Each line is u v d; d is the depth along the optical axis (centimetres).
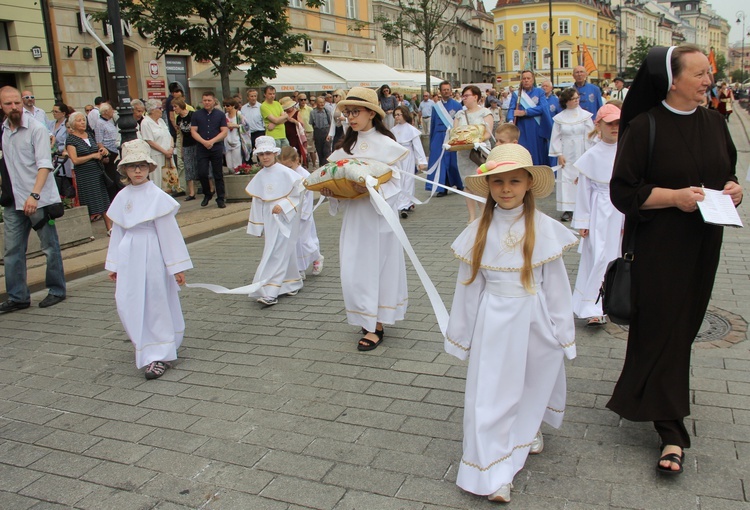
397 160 511
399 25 3316
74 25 1978
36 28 1870
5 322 644
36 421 429
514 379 318
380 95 1642
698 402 398
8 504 335
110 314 657
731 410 387
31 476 362
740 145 2030
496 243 321
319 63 2977
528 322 317
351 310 522
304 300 659
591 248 534
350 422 402
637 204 327
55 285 698
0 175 664
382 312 523
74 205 1031
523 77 1120
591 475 330
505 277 318
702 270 332
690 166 321
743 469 328
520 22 8081
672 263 327
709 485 317
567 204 935
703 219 301
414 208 1143
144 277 488
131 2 1505
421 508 313
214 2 1450
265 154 639
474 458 313
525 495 317
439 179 1228
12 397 468
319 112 1686
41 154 645
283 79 2541
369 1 3688
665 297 328
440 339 531
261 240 987
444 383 450
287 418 411
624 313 334
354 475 344
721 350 472
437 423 394
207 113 1177
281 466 357
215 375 487
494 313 319
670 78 316
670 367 330
